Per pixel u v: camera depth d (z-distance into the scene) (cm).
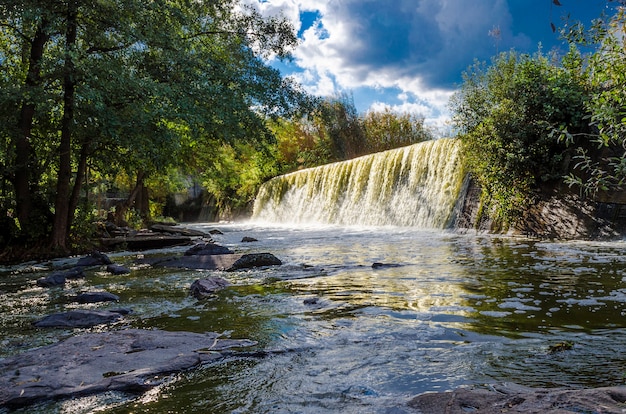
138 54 1448
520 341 333
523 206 1360
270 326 413
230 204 4416
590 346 314
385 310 458
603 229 1110
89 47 1464
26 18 1188
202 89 1473
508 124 1342
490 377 262
